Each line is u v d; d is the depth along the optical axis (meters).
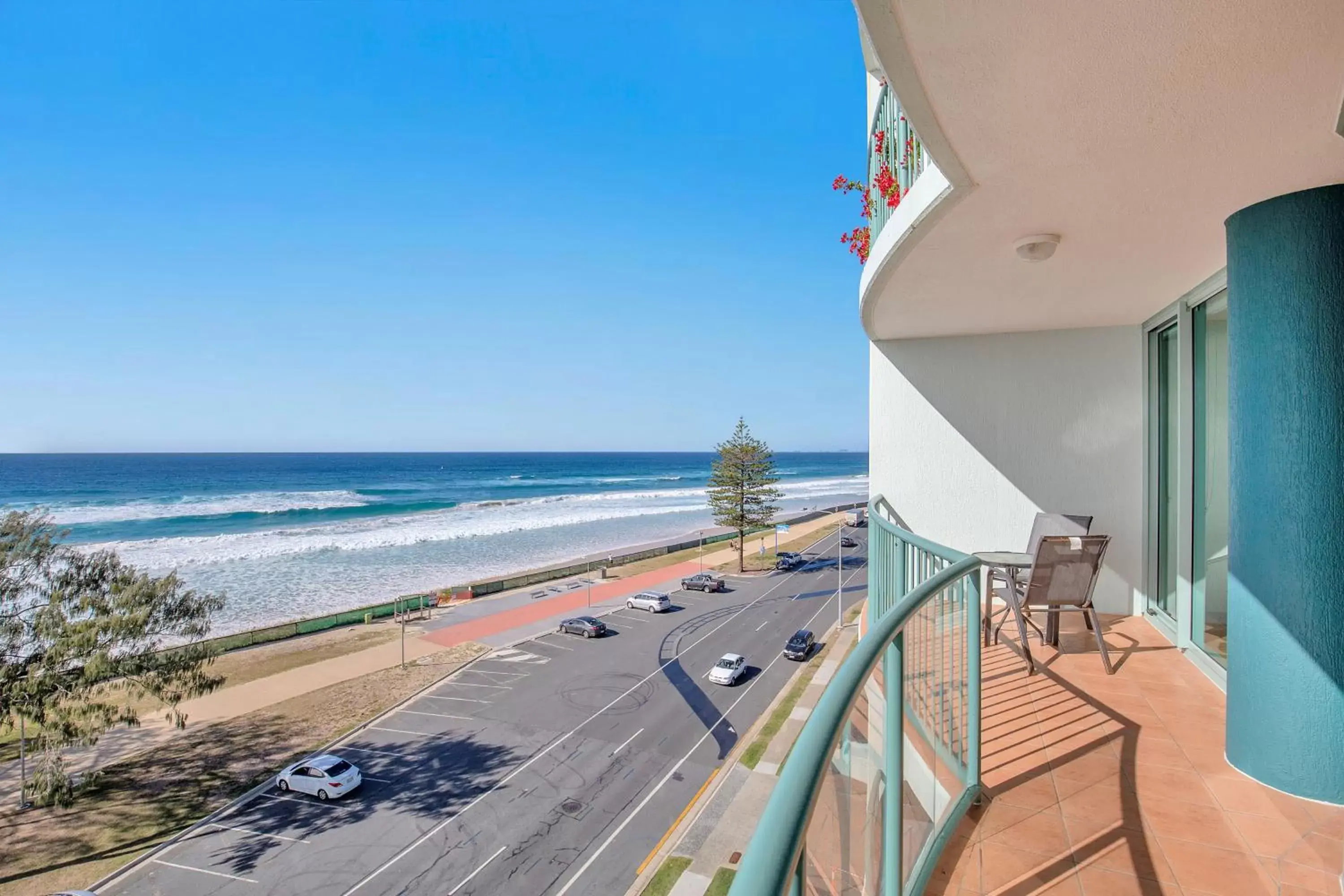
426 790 12.44
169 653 14.16
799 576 31.14
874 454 5.84
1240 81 1.81
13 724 12.34
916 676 2.13
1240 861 1.89
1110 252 3.33
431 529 44.78
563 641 21.34
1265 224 2.51
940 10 1.57
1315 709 2.25
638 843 10.62
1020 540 5.42
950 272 3.69
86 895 9.68
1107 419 5.23
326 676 18.38
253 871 10.23
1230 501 2.59
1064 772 2.46
